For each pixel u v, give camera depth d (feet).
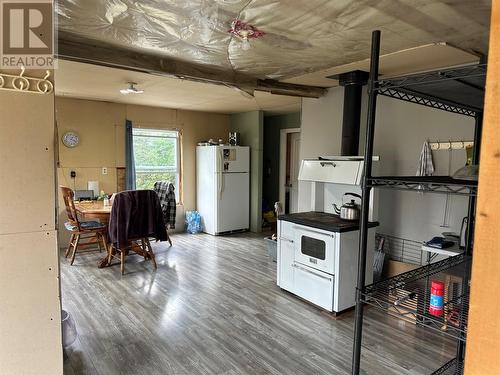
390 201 11.98
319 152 14.52
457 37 7.99
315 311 10.43
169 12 6.79
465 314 4.50
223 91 14.73
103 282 12.61
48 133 4.85
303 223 10.77
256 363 7.79
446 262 6.41
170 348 8.34
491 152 2.17
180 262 15.11
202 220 21.17
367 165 5.11
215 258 15.74
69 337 7.87
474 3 6.23
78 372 7.39
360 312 5.24
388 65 10.31
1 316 4.69
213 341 8.68
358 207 10.61
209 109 20.54
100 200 16.87
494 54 2.14
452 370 7.26
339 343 8.67
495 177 2.15
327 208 12.39
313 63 10.32
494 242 2.17
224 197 20.26
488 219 2.19
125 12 6.82
